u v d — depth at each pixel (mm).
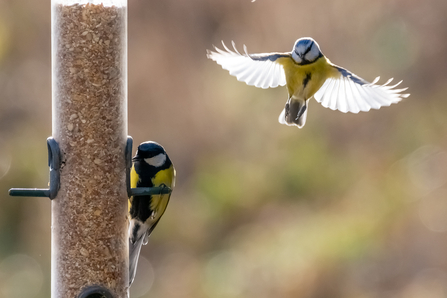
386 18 17297
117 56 5789
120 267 5797
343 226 15492
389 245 14961
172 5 17328
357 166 16672
